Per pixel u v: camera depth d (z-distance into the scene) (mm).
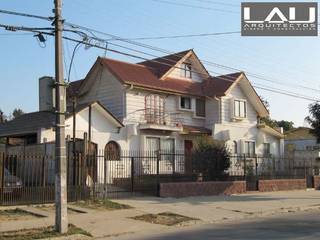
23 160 19141
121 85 31594
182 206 20562
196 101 36344
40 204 18891
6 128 29844
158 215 18125
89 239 13844
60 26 14359
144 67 35281
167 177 25578
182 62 36281
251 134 39375
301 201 24297
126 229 15344
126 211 18594
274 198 25375
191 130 34312
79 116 27766
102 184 22688
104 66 32594
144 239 13500
